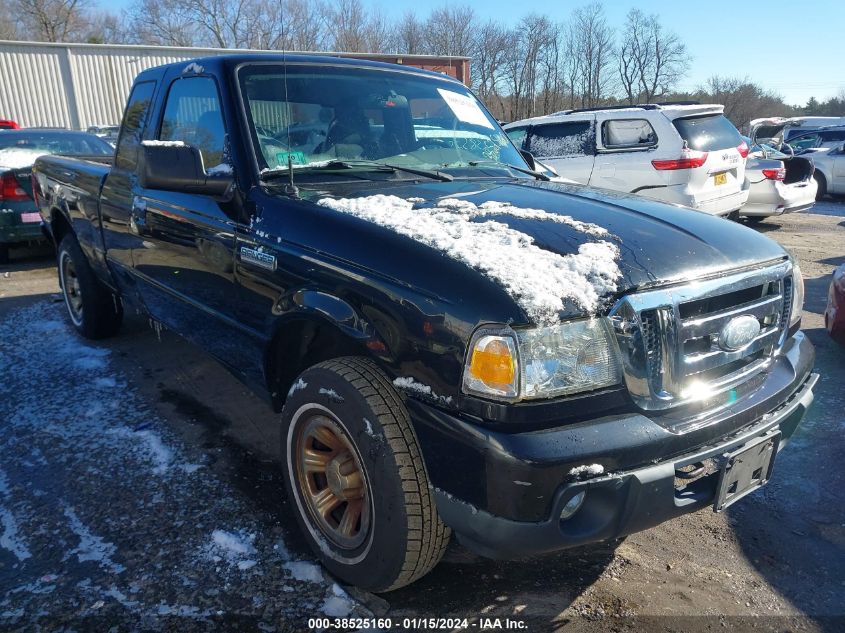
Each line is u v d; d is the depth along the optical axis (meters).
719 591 2.40
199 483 3.00
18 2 47.12
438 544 2.10
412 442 2.04
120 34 48.53
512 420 1.79
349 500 2.28
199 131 3.10
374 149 3.14
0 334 5.06
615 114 8.70
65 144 8.30
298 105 2.99
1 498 2.85
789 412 2.28
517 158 3.65
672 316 1.97
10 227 7.22
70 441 3.37
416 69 3.64
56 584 2.33
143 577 2.37
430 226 2.18
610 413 1.90
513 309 1.80
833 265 8.02
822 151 15.66
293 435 2.43
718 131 8.54
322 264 2.26
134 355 4.62
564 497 1.77
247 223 2.63
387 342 2.04
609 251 2.05
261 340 2.61
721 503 2.09
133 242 3.63
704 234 2.32
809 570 2.53
